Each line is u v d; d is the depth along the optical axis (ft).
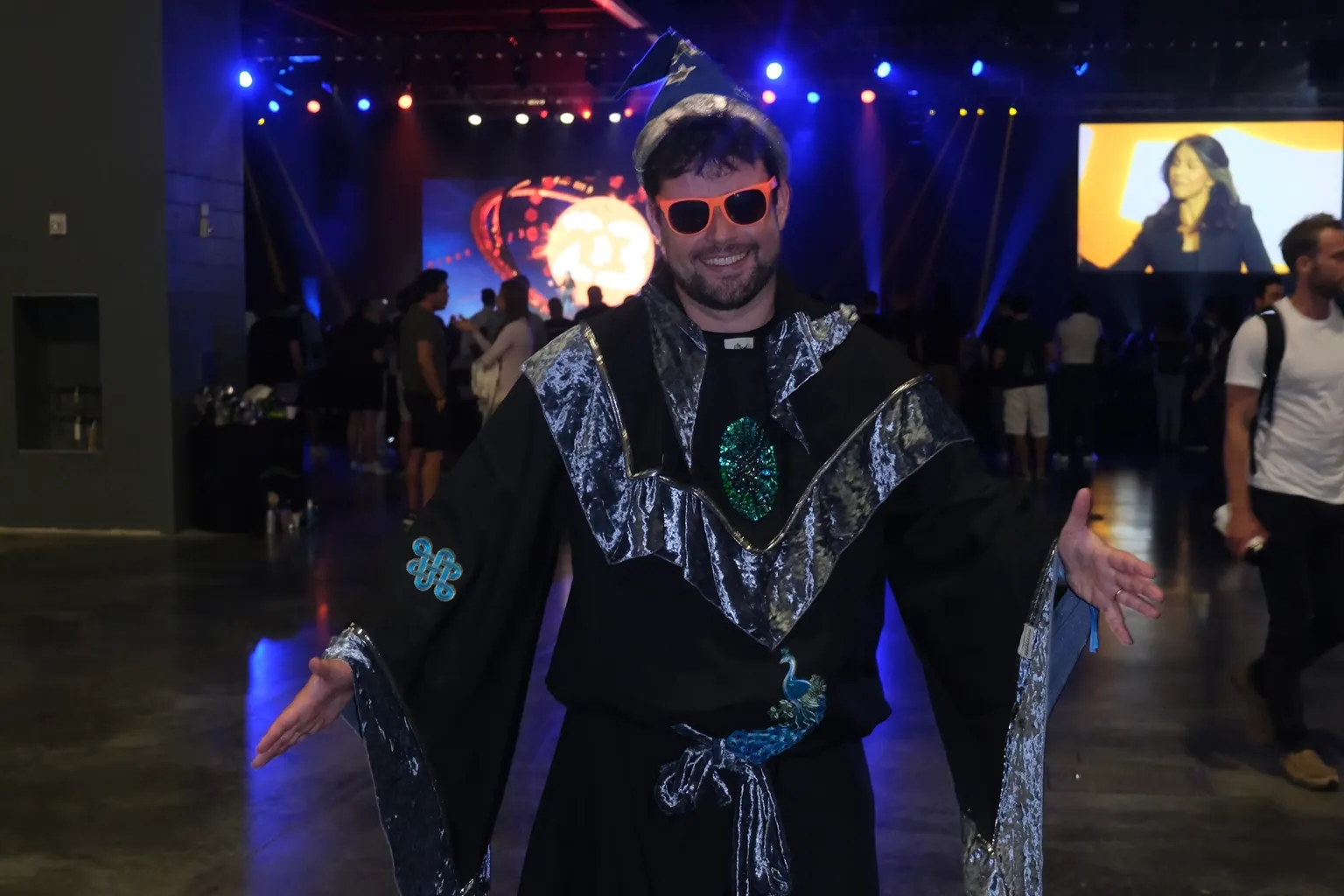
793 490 6.41
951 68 55.47
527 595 6.66
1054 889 11.82
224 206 33.60
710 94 6.52
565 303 66.28
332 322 67.72
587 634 6.45
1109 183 61.46
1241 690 14.93
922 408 6.54
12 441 32.30
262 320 39.83
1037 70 56.70
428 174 66.80
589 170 65.98
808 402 6.46
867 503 6.40
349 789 14.32
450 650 6.39
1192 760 15.33
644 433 6.46
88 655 20.04
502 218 66.49
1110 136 61.16
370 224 67.26
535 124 66.03
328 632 21.52
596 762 6.56
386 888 11.80
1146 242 61.36
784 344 6.50
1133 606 6.31
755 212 6.37
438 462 33.30
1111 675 19.03
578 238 65.92
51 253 31.89
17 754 15.47
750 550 6.31
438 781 6.41
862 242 65.05
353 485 42.86
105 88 31.30
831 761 6.54
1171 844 12.85
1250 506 14.49
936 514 6.56
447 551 6.41
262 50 56.34
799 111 64.13
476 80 59.77
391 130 66.59
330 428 59.98
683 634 6.33
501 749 6.72
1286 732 14.53
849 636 6.41
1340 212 59.26
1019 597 6.43
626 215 65.62
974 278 64.64
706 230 6.37
